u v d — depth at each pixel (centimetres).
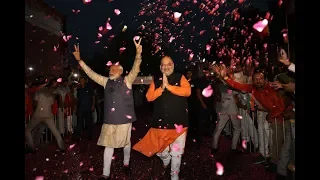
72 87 1055
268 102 454
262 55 1482
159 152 410
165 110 405
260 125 552
